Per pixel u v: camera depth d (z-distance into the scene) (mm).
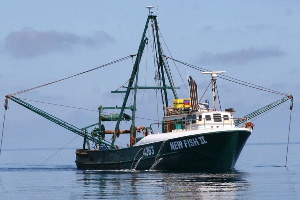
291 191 91438
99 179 118562
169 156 130125
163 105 156875
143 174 125688
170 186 99000
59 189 101812
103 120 163375
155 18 155250
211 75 134875
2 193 98312
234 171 133250
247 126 131750
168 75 155500
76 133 163000
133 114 153125
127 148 140500
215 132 124250
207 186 98312
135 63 154000
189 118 133375
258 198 84062
